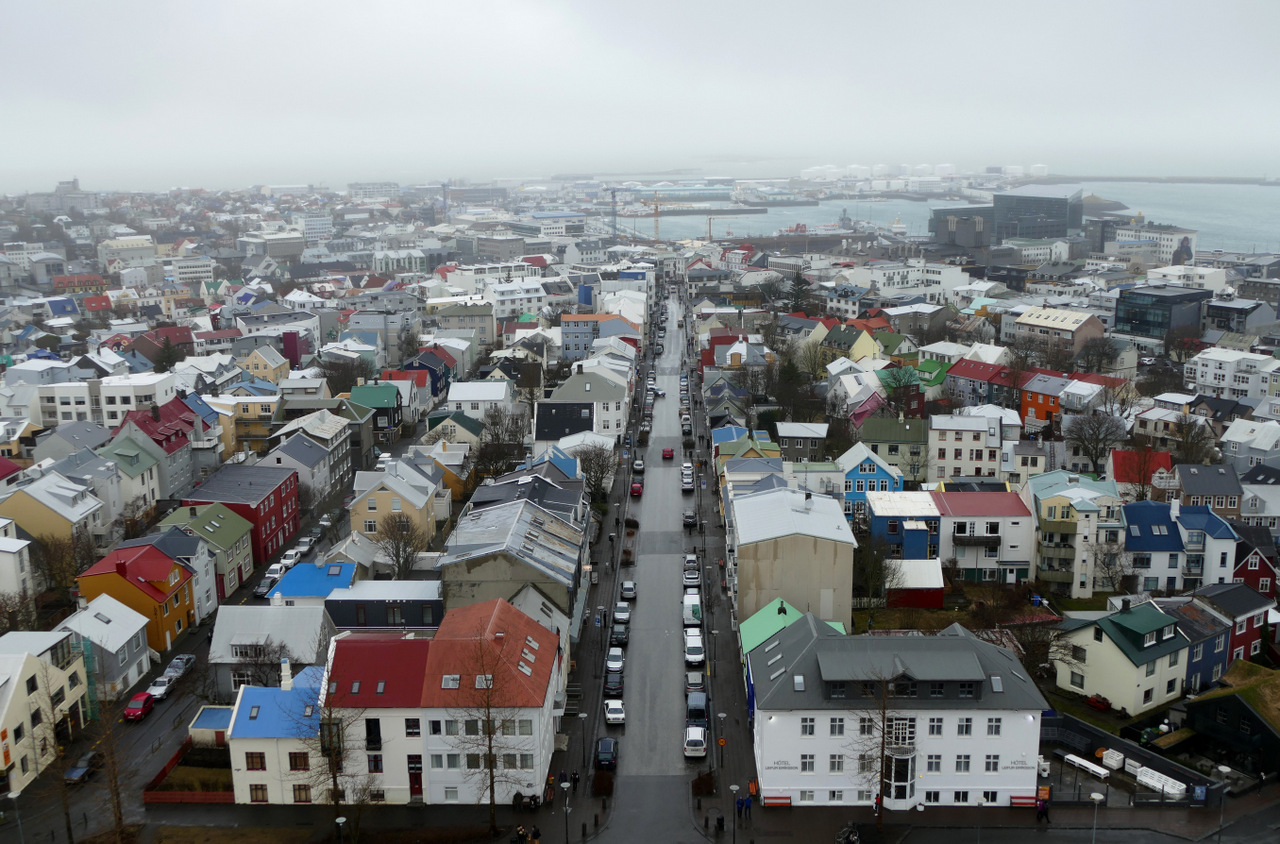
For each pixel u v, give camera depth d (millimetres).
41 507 130250
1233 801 82312
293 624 98375
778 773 81938
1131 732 91438
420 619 105938
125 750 91438
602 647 110438
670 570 131625
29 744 86625
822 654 82312
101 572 107938
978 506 127688
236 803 83062
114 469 148500
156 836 78562
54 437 162125
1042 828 78625
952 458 163000
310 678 87062
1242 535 125188
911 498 130250
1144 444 171000
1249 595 106625
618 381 195625
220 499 135500
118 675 98812
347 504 155000
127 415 167000
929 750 81062
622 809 81625
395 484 134000
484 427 186750
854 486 142875
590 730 93875
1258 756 86125
